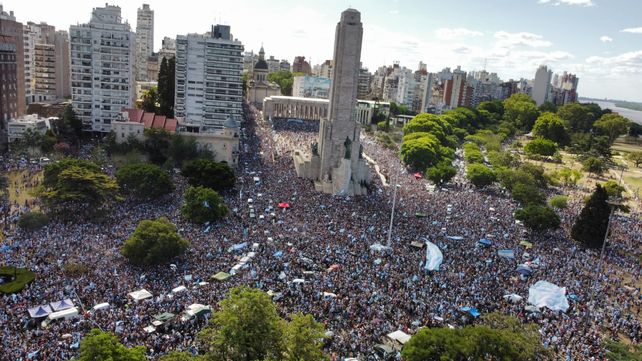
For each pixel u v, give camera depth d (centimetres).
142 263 9400
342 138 18400
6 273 8438
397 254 10931
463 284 9600
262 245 10756
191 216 11938
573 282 10306
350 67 18100
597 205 13525
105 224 11488
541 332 7956
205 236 11162
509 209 16400
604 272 11575
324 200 15225
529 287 9662
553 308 8444
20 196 13550
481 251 11731
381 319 7988
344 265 10038
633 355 6888
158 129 18538
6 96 19962
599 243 13488
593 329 8400
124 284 8550
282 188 16325
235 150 19150
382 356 7038
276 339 6188
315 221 12862
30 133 17675
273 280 9044
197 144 18738
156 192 13438
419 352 6266
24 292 7938
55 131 19875
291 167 19700
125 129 18538
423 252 11269
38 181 14862
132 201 13600
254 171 18362
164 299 8012
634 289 10638
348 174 16675
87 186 11831
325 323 7794
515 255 11719
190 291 8356
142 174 13512
